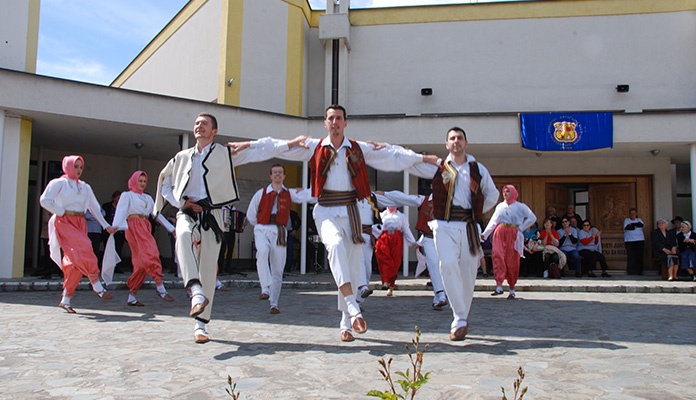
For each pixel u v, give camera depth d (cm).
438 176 521
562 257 1276
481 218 525
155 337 513
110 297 706
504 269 915
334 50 1712
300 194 761
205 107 1261
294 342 490
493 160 1555
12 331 545
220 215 492
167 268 1579
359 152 491
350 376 368
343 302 492
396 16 1709
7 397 319
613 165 1519
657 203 1500
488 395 326
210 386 342
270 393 327
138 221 777
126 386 342
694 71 1579
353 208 484
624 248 1531
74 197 704
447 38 1684
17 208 1118
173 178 502
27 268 1454
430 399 319
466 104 1661
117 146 1435
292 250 1387
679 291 1030
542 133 1316
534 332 552
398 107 1688
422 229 773
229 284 1069
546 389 341
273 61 1641
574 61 1628
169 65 1925
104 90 1159
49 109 1109
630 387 347
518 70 1650
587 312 714
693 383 357
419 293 991
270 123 1330
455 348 467
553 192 1577
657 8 1605
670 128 1294
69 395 323
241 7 1611
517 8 1659
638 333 548
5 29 1194
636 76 1602
